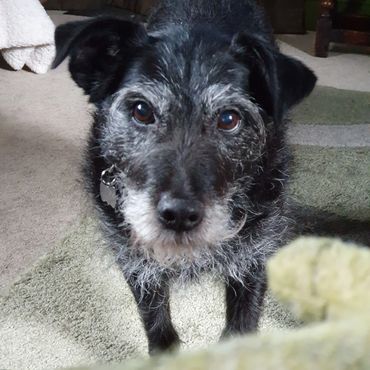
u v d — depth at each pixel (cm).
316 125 61
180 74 29
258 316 33
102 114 31
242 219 30
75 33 29
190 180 26
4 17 71
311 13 103
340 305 8
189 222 26
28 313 35
